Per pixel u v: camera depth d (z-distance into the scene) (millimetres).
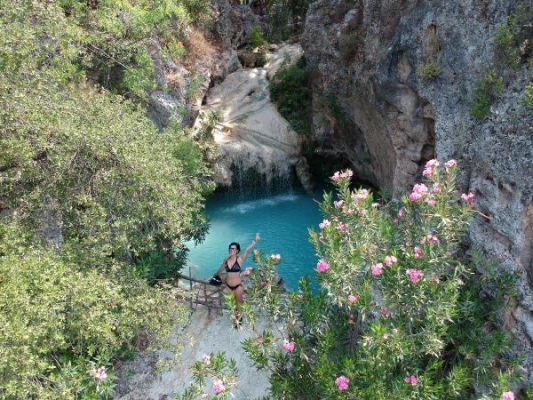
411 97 9914
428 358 6406
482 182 7352
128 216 7055
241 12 21703
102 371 6023
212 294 9266
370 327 6004
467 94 8102
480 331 6406
